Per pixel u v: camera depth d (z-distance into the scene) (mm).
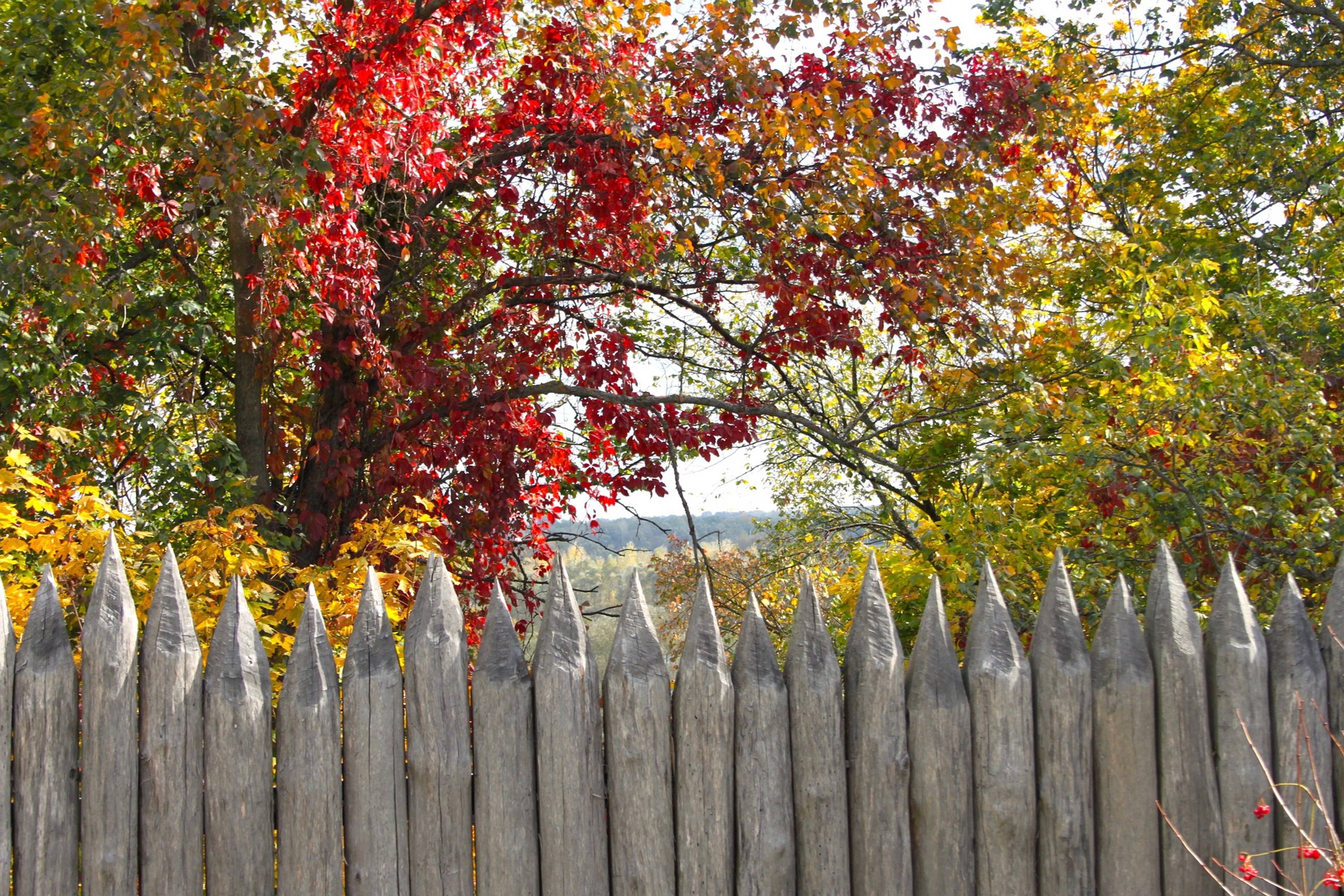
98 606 2285
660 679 2361
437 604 2398
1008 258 8039
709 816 2346
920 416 8094
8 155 6586
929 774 2375
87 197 6555
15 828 2234
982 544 4781
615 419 8742
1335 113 11938
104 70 6355
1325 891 2377
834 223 8016
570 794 2330
